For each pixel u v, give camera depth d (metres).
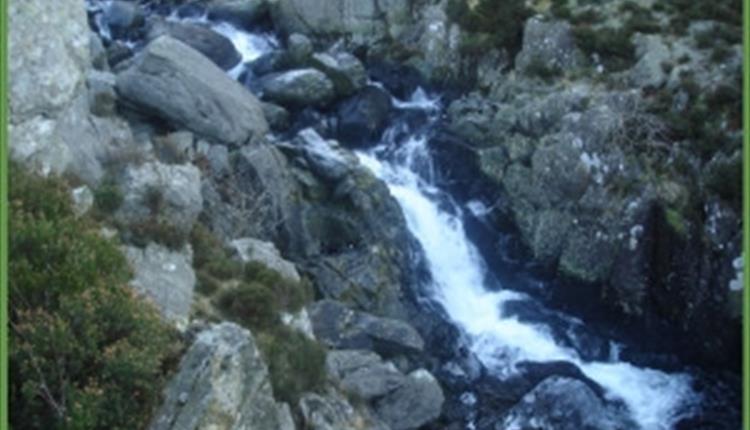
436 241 36.56
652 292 34.97
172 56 35.31
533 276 36.59
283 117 38.94
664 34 40.25
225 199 33.75
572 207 36.09
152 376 20.92
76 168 28.94
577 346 33.75
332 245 34.62
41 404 19.75
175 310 25.84
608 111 36.62
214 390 21.39
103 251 22.97
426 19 44.00
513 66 42.06
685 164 35.38
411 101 43.25
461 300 35.50
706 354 33.66
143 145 32.78
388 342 30.59
